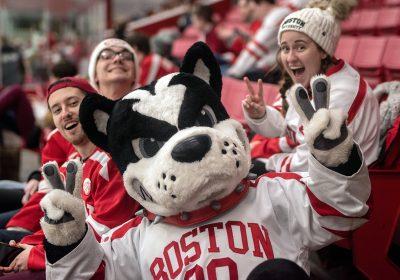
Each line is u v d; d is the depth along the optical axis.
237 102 5.35
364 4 9.97
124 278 2.61
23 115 7.20
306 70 3.54
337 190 2.29
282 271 2.21
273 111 3.80
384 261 3.36
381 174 3.31
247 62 6.57
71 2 24.97
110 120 2.54
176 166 2.25
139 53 7.13
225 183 2.33
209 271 2.40
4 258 2.99
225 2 13.71
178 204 2.33
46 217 2.38
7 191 4.38
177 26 13.22
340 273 4.00
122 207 2.99
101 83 4.26
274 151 4.00
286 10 6.35
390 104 3.76
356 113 3.42
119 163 2.54
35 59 20.81
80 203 2.41
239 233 2.46
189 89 2.50
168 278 2.47
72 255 2.41
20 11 33.16
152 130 2.43
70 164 2.53
